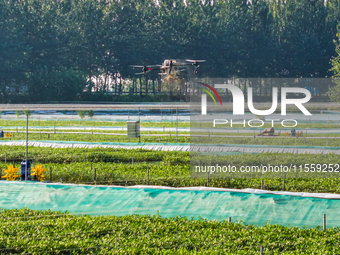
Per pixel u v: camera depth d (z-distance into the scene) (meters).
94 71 160.75
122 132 84.00
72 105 128.50
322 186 39.47
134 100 149.38
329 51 166.75
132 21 157.12
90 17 153.00
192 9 165.88
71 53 152.88
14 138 75.19
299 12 169.25
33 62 148.25
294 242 26.64
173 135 76.50
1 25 141.62
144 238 26.92
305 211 32.41
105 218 30.61
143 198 35.53
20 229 27.91
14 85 148.75
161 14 160.25
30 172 42.31
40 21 150.12
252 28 163.50
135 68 156.50
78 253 24.86
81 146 66.56
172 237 27.09
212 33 158.38
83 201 35.19
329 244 26.56
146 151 60.78
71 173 44.06
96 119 113.50
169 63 82.94
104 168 47.81
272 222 30.88
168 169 47.22
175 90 150.38
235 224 29.75
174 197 35.72
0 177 44.50
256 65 161.50
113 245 25.69
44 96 140.25
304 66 163.88
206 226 29.53
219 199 35.19
